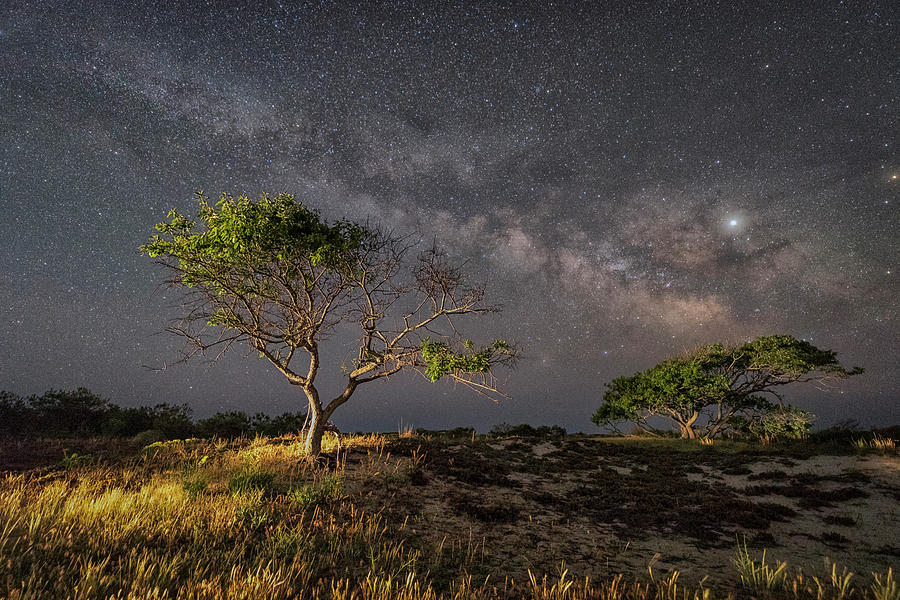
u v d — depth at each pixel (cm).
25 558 510
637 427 2830
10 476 1048
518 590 576
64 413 2445
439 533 814
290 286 1304
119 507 733
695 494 1310
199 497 860
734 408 2439
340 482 1070
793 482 1398
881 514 1059
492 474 1432
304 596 496
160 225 1195
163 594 434
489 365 1284
